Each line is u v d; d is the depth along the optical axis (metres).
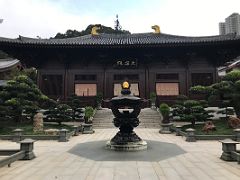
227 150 12.77
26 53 37.25
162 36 43.66
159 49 37.34
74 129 23.84
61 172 10.64
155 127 29.31
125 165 11.78
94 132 25.91
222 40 34.03
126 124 16.42
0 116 25.94
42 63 39.53
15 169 11.18
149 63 39.28
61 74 39.34
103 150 15.66
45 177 9.91
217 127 25.19
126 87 17.33
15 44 35.09
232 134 21.38
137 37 44.22
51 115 27.16
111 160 12.86
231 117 24.95
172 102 38.19
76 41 39.31
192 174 10.27
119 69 39.53
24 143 13.11
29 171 10.84
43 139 20.75
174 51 37.78
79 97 38.97
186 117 24.94
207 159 13.09
